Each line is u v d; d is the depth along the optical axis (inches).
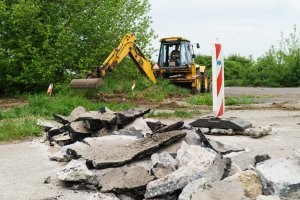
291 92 1227.2
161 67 1027.9
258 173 200.1
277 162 218.1
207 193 178.1
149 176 214.7
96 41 989.2
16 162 282.0
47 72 890.7
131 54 916.0
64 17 967.6
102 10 992.9
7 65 919.0
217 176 199.2
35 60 905.5
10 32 946.1
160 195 193.6
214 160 210.1
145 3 1047.0
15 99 897.5
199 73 1059.3
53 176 242.4
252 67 2110.0
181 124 290.5
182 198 181.6
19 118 481.1
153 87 916.6
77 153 261.4
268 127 389.7
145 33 1023.6
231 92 1258.0
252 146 326.0
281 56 2011.6
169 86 960.9
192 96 868.6
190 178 197.8
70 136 327.6
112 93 879.1
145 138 270.4
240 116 542.3
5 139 366.3
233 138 361.7
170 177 200.1
